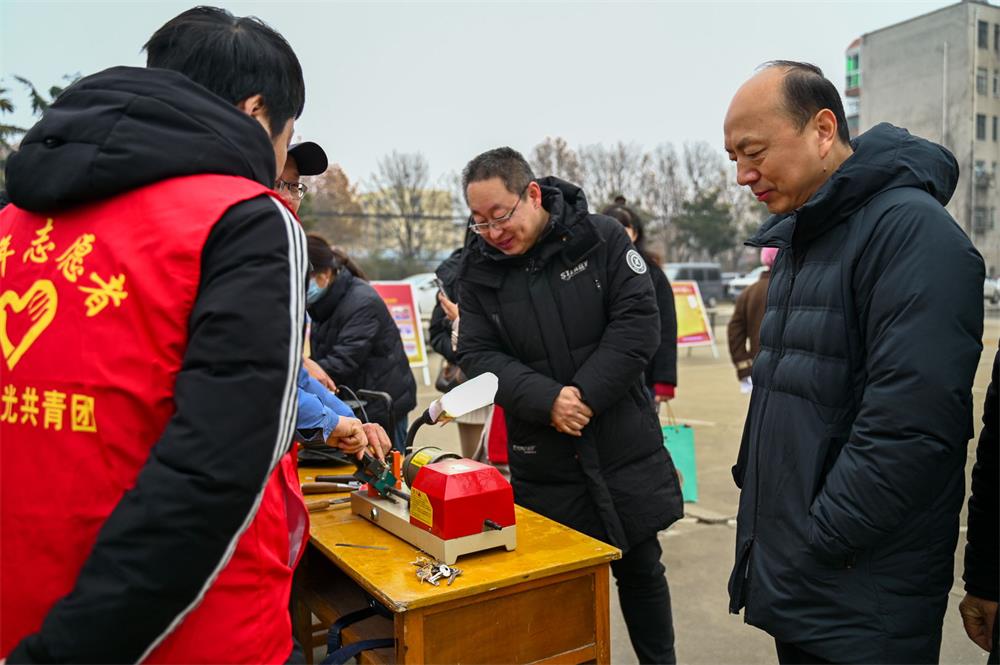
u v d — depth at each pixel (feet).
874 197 4.25
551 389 6.48
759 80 4.48
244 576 3.13
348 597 6.29
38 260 3.09
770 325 4.87
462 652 4.59
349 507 6.22
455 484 4.83
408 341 29.91
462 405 5.41
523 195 6.41
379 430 6.01
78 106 3.01
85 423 2.83
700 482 14.16
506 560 4.90
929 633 4.20
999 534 4.40
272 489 3.41
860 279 4.18
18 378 3.01
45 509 2.89
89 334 2.87
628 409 6.81
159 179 2.94
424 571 4.61
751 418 4.97
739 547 4.83
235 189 2.96
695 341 37.17
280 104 3.52
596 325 6.72
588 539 5.32
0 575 2.97
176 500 2.53
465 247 7.27
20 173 3.03
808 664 4.44
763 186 4.58
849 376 4.26
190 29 3.37
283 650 3.42
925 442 3.79
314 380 6.13
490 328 7.07
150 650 2.68
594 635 5.06
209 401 2.64
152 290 2.80
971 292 3.88
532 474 6.92
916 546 4.14
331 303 10.26
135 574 2.50
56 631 2.53
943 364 3.78
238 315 2.72
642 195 112.37
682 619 8.70
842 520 4.00
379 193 95.96
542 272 6.73
